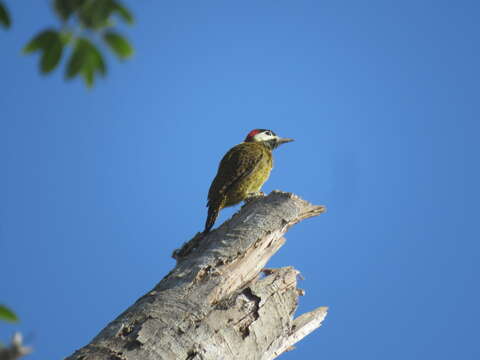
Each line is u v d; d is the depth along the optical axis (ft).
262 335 30.89
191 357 27.55
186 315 29.14
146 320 28.55
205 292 30.73
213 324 29.27
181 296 30.32
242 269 33.35
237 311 30.55
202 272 31.99
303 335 37.45
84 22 18.54
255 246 34.35
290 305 33.71
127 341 27.48
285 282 34.06
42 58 18.40
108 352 26.84
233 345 29.14
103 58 18.88
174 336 27.94
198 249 34.99
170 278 32.07
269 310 31.89
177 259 36.76
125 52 19.06
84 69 18.71
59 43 18.40
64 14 18.40
